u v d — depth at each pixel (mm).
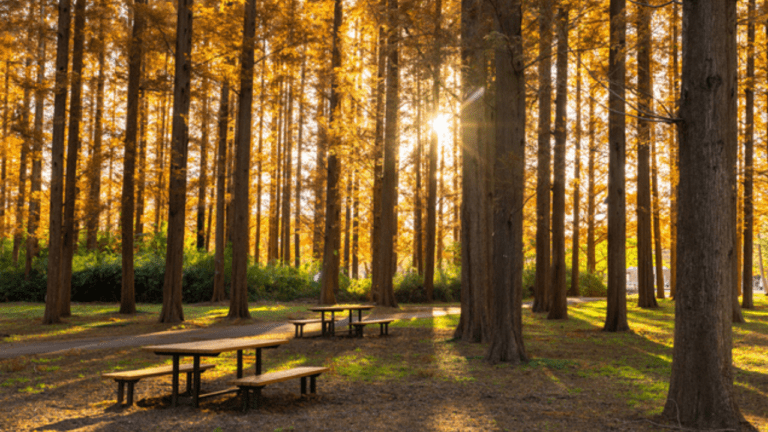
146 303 27000
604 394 7234
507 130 10086
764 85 20719
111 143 19062
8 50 19453
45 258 28266
